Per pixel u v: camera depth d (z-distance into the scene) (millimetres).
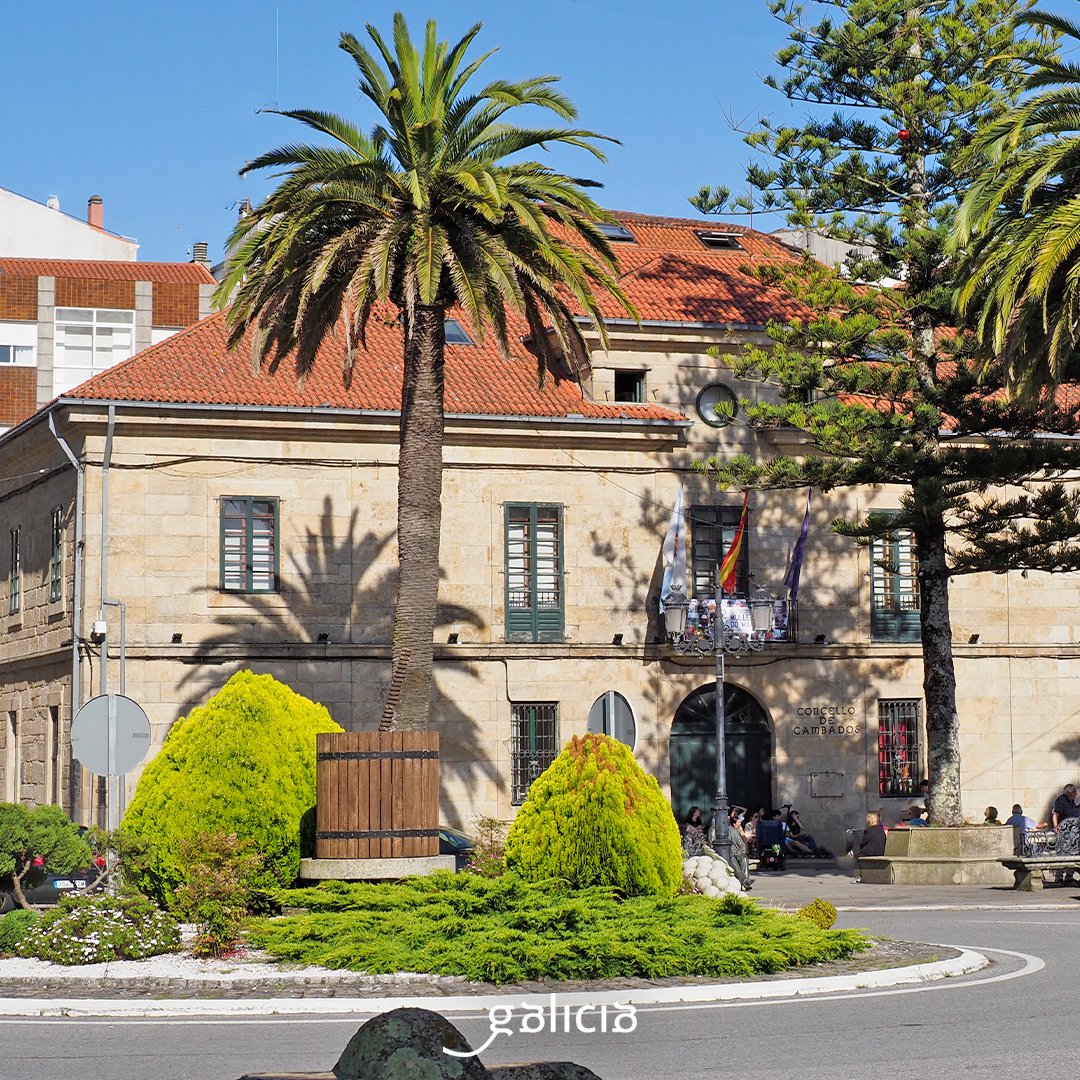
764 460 42781
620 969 17250
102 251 67938
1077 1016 14953
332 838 22031
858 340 35344
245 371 38906
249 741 22000
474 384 40812
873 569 43656
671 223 51531
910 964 18406
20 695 42344
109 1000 16094
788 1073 12258
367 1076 7293
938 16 37156
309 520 38531
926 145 37844
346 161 27266
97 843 20641
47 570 40219
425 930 17859
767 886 34281
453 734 39438
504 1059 13094
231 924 18797
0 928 19078
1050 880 33656
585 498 40969
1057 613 45312
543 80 27844
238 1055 13352
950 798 35594
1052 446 34250
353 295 26344
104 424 37031
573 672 40531
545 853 20891
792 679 42688
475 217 27453
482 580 39969
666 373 42438
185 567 37594
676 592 33250
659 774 41250
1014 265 27500
